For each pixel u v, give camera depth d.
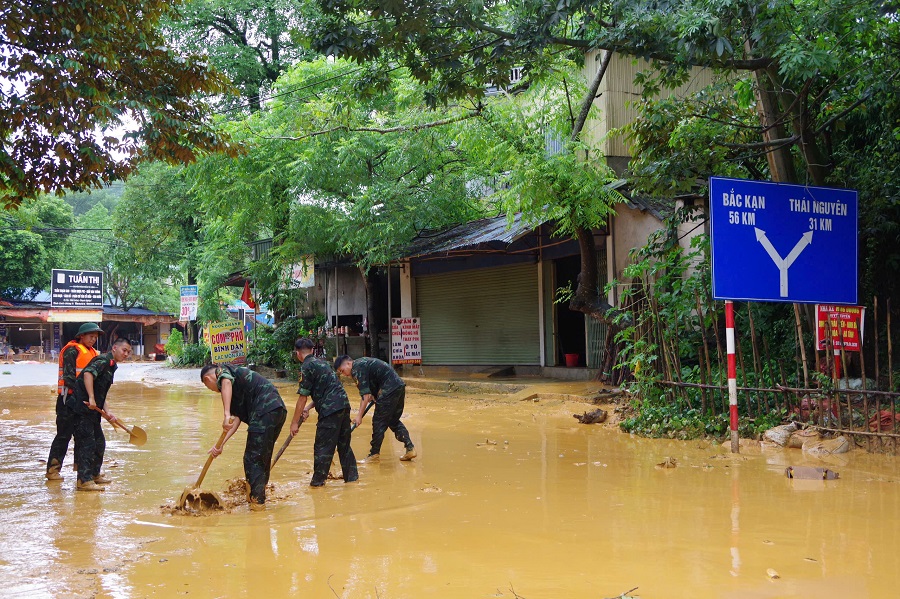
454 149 19.45
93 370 7.49
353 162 18.73
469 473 8.03
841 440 8.64
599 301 13.87
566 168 12.30
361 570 4.77
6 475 8.35
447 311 21.17
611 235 15.66
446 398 15.96
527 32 9.88
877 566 4.72
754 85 11.15
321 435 7.55
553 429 11.34
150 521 6.16
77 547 5.40
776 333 11.45
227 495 7.10
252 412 6.79
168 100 9.28
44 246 45.00
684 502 6.49
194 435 11.48
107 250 46.44
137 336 52.91
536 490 7.10
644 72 10.73
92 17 8.41
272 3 26.56
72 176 9.09
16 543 5.52
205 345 34.34
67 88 8.00
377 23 9.91
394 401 8.98
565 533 5.57
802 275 9.15
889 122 10.86
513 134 13.82
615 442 9.98
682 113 10.73
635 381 12.24
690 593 4.27
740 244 8.88
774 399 9.98
